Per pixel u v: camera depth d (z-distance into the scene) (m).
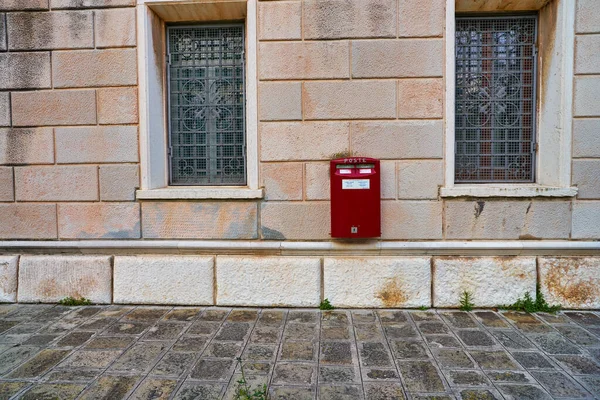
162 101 4.89
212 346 3.65
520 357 3.41
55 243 4.81
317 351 3.54
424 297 4.53
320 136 4.56
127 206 4.73
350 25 4.48
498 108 4.75
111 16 4.63
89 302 4.76
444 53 4.45
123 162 4.71
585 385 2.98
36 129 4.77
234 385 3.02
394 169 4.54
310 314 4.41
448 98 4.45
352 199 4.36
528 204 4.50
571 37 4.35
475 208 4.52
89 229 4.79
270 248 4.63
